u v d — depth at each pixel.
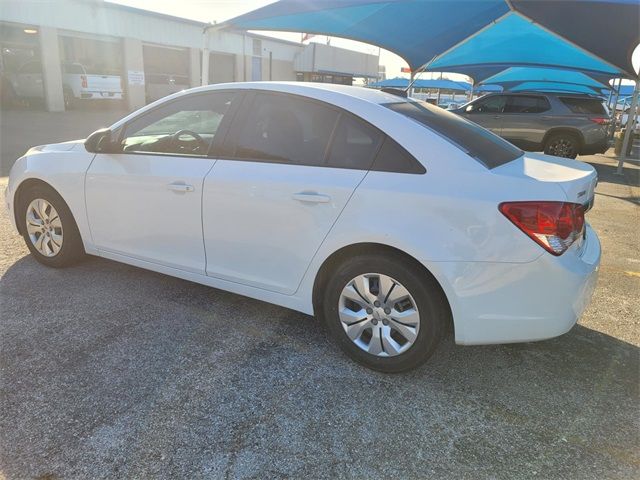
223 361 2.92
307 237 2.87
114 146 3.65
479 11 6.64
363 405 2.59
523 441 2.37
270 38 32.34
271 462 2.19
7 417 2.38
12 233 4.94
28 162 4.04
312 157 2.92
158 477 2.08
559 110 12.27
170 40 25.14
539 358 3.10
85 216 3.82
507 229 2.42
